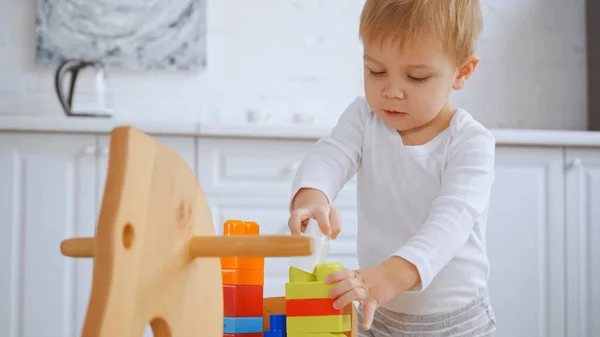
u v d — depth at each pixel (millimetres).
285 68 2676
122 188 554
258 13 2670
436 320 1024
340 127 1080
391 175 1025
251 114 2465
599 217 2328
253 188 2188
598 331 2322
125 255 555
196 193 703
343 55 2703
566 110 2797
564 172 2320
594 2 2764
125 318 555
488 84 2766
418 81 916
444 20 903
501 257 2279
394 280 820
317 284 780
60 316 2121
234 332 855
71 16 2553
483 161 964
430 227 889
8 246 2113
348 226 2215
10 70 2545
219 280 750
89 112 2426
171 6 2594
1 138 2121
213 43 2645
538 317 2291
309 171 1015
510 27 2785
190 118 2619
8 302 2107
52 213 2131
